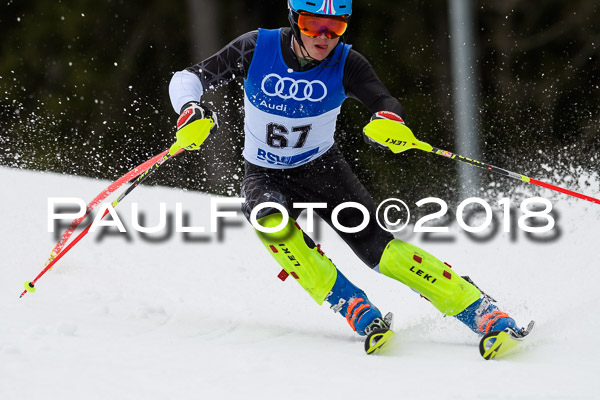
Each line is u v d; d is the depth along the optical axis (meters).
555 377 9.01
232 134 37.91
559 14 49.06
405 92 49.84
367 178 43.53
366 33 50.56
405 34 50.22
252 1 52.03
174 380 8.52
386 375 9.05
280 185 12.26
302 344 10.90
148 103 51.53
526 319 12.46
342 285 10.95
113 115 51.06
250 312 13.11
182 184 36.19
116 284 14.33
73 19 52.81
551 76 48.69
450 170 38.75
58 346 9.73
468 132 35.88
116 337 10.66
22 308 11.94
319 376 8.94
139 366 9.02
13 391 7.81
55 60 52.78
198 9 51.31
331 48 10.95
